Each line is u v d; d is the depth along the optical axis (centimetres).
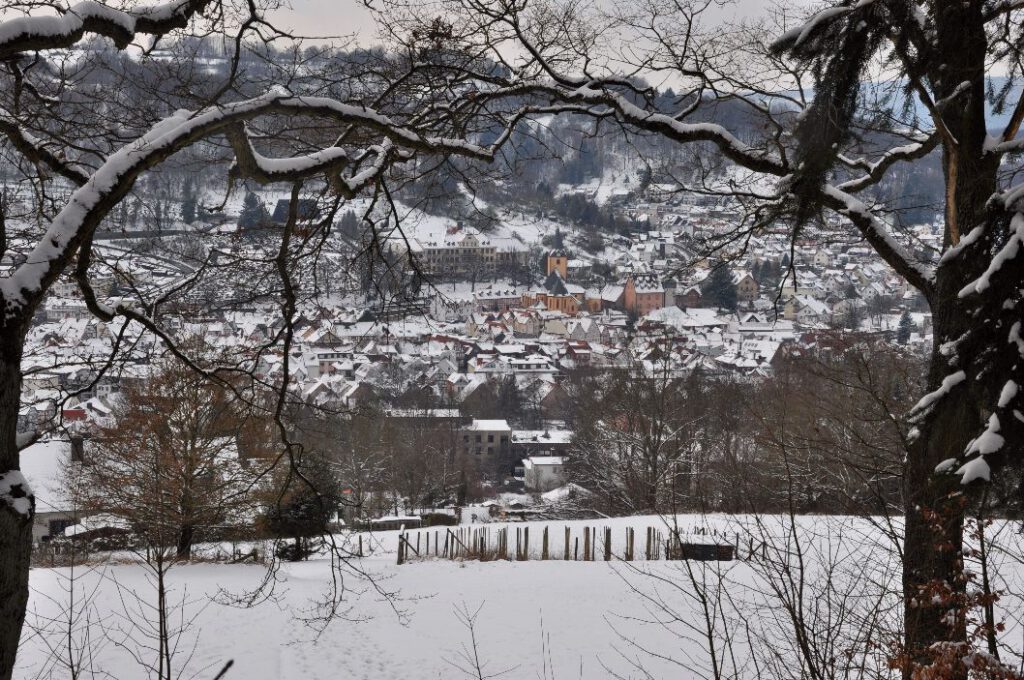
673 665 1252
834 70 664
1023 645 852
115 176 576
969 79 691
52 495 2848
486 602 1686
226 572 2012
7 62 675
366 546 2711
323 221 901
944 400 655
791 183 733
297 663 1367
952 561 649
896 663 580
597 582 1784
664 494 3066
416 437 5622
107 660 1291
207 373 815
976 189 726
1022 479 617
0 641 517
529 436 7456
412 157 866
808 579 931
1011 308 628
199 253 939
